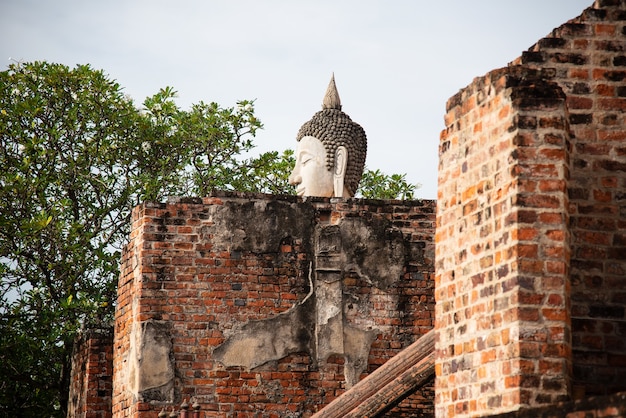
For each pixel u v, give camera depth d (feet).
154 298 48.91
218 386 48.73
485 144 29.71
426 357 41.81
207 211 49.83
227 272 49.52
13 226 67.26
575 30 31.37
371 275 50.52
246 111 75.56
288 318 49.60
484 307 29.09
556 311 27.40
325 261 50.29
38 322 64.75
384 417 46.01
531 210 27.81
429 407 46.29
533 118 28.22
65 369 65.05
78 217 71.51
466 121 30.86
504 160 28.63
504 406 27.73
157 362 48.47
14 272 67.77
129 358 49.83
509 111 28.58
